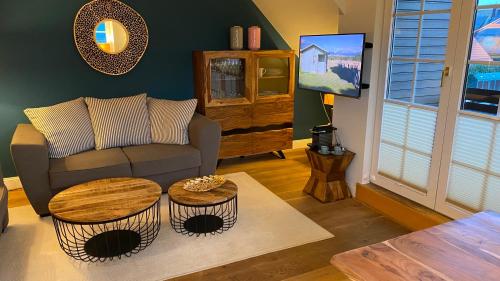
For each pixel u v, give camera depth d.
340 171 3.42
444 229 1.37
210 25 4.29
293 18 4.45
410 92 2.90
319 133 3.48
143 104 3.71
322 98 5.14
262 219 3.01
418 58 2.79
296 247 2.61
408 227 2.91
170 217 2.82
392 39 3.01
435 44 2.65
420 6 2.72
